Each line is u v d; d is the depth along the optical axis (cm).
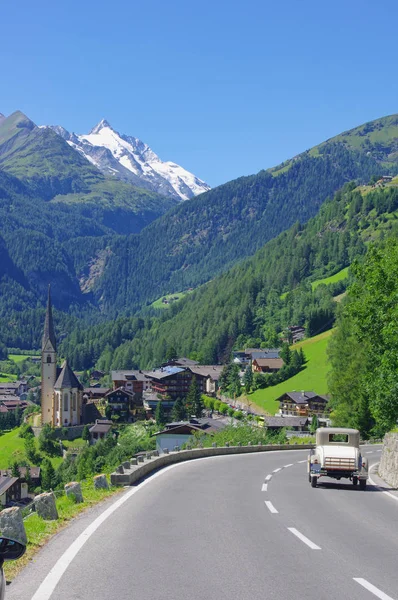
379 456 4772
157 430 13088
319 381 15225
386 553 1222
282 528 1484
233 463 3659
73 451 12950
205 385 18038
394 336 3331
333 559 1159
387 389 3572
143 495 2058
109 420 14812
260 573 1048
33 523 1462
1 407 18850
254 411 14725
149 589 948
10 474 9231
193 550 1223
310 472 2486
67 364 15162
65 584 970
